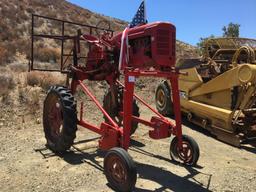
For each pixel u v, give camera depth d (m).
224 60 9.16
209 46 9.68
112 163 5.26
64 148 6.51
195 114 9.27
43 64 15.98
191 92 9.35
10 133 7.62
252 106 8.34
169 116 10.50
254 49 8.81
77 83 7.10
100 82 12.24
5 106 8.80
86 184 5.39
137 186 5.40
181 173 5.97
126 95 5.46
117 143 5.69
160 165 6.29
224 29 23.91
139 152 6.99
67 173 5.77
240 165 6.65
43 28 27.05
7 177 5.54
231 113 7.87
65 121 6.32
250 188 5.56
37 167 5.96
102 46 6.78
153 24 5.61
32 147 6.90
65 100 6.41
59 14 33.19
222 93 8.39
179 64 9.98
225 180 5.81
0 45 18.16
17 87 10.12
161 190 5.29
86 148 7.00
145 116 10.23
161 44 5.57
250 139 7.96
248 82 7.60
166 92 10.22
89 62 7.14
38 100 9.37
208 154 7.21
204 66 9.16
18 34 23.56
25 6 30.98
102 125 6.04
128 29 5.96
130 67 5.77
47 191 5.12
